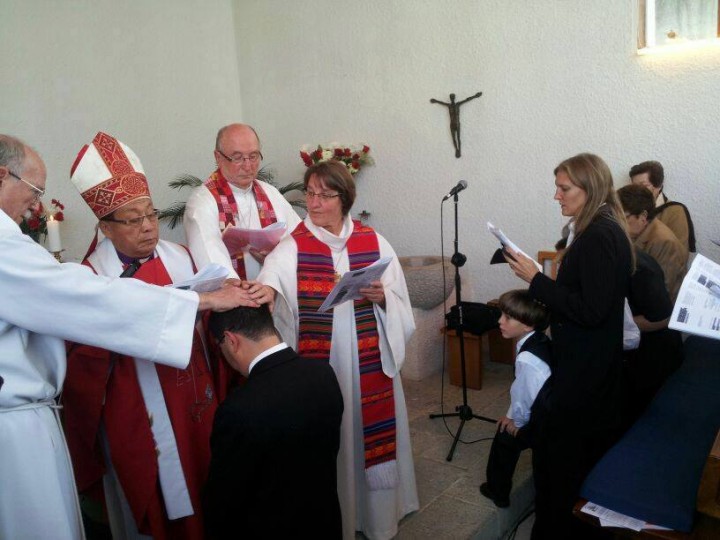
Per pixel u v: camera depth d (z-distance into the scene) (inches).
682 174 134.3
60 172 173.8
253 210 102.0
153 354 57.3
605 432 80.4
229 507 52.2
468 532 86.8
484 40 159.2
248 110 223.8
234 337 57.3
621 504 72.6
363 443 82.2
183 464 67.7
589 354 77.3
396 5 174.9
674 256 108.0
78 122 177.3
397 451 89.3
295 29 201.9
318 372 57.1
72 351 64.1
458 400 140.0
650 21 134.1
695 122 131.2
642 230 104.2
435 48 168.9
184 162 207.0
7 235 51.4
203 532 69.7
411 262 176.9
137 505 66.4
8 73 161.8
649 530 69.6
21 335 53.8
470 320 140.8
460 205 171.2
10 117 162.7
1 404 52.2
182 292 59.0
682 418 92.0
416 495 92.4
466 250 172.1
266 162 222.2
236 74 223.6
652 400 100.5
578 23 143.4
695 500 69.9
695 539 67.4
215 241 90.0
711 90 128.3
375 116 186.1
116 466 66.1
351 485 81.0
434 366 161.5
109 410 65.3
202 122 212.2
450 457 109.5
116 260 69.6
